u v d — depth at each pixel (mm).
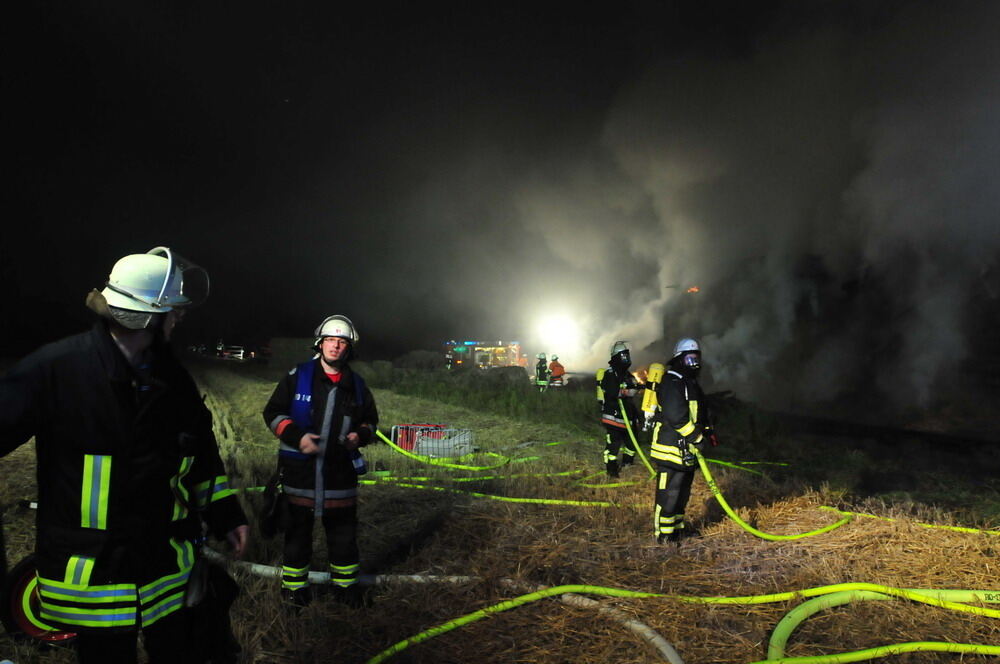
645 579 4633
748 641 3748
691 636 3807
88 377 2004
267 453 9227
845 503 6766
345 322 4020
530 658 3510
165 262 2143
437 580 4359
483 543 5344
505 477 7855
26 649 3377
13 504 5781
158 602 2125
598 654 3570
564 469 8633
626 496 7039
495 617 3904
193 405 2254
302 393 3941
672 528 5355
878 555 5098
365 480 7664
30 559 3459
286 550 3994
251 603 3959
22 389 1923
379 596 4195
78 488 2012
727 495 7008
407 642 3510
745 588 4480
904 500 7355
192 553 2260
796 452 10750
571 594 4184
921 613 4113
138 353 2145
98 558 2008
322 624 3748
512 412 14734
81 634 2051
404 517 6094
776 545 5336
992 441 13289
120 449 2039
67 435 2002
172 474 2170
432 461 8812
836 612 4141
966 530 5594
